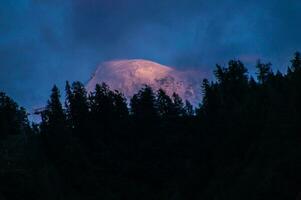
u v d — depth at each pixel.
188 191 119.06
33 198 111.69
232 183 105.19
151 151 138.75
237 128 122.06
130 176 133.50
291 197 88.00
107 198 121.25
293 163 92.12
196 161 129.62
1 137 141.62
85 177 126.38
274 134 105.25
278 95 117.94
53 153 133.88
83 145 143.88
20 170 119.44
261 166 100.25
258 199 91.06
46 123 143.50
